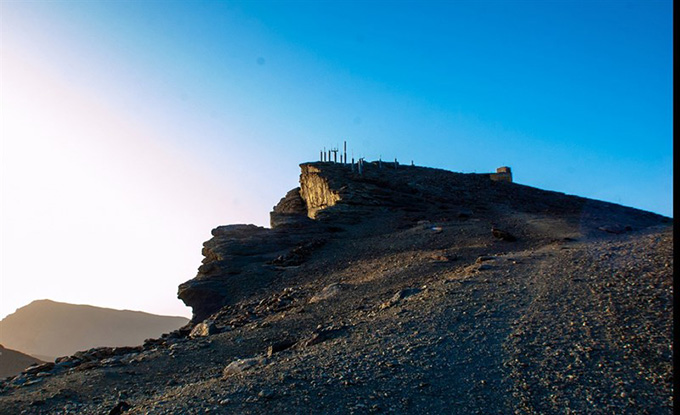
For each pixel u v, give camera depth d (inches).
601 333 549.0
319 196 2817.4
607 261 962.1
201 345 798.5
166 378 645.3
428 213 2262.6
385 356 521.0
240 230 1996.8
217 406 411.2
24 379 674.2
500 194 2802.7
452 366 482.6
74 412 508.4
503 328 593.0
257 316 1019.3
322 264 1536.7
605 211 2453.2
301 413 388.5
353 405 399.9
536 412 379.6
